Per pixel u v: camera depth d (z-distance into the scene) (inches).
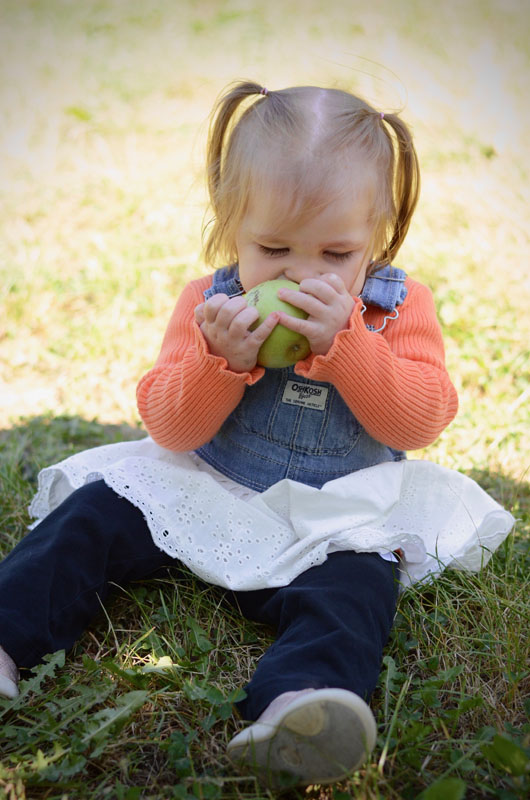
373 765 61.3
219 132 91.9
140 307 172.9
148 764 65.7
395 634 79.6
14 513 102.8
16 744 65.5
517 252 207.5
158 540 79.4
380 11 366.9
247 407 86.6
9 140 267.7
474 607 85.4
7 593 73.0
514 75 310.3
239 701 66.9
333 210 77.5
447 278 189.2
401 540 81.0
